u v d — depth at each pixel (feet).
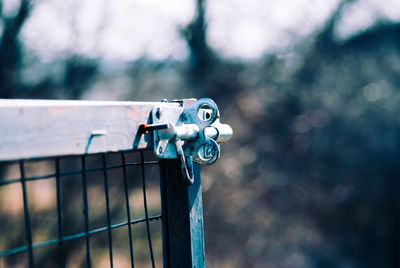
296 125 34.24
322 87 35.01
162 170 4.67
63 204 24.40
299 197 33.99
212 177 32.99
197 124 4.24
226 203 33.19
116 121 3.65
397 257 34.71
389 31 35.45
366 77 35.35
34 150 3.07
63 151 3.25
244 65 33.99
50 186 23.61
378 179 34.71
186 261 4.58
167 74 31.19
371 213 34.99
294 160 34.24
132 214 25.62
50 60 26.35
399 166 34.40
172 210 4.66
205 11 32.71
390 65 35.42
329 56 35.06
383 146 34.68
